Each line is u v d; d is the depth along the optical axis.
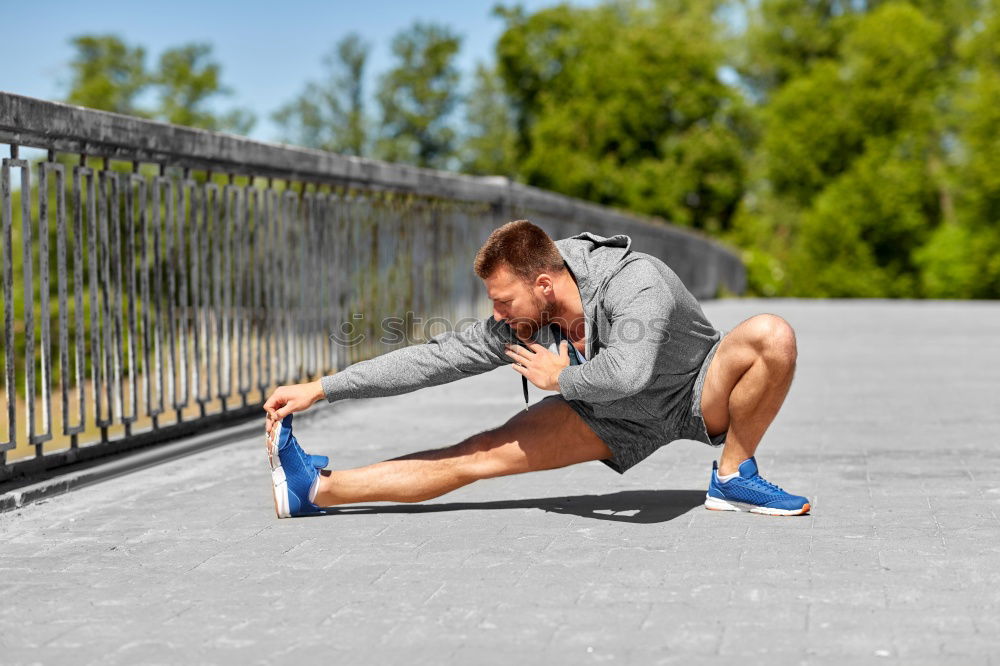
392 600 3.15
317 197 7.53
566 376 3.81
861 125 52.06
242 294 6.70
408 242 9.05
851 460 5.33
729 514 4.18
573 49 51.50
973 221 47.00
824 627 2.86
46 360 4.93
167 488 4.86
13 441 4.71
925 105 51.66
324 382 4.07
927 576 3.31
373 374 4.04
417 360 4.02
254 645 2.79
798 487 4.68
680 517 4.14
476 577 3.37
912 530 3.88
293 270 7.24
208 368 6.28
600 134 49.00
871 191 49.97
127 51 48.34
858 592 3.16
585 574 3.38
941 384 8.42
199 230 6.29
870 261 49.97
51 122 4.76
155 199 5.75
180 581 3.38
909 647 2.71
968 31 52.59
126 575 3.46
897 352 11.16
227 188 6.45
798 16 57.25
